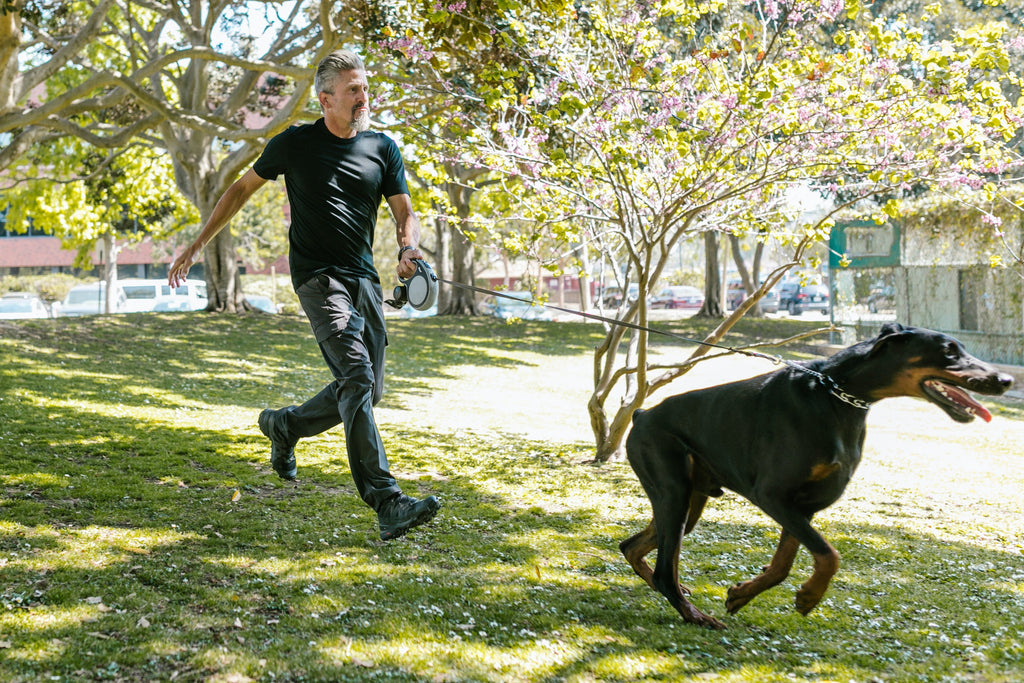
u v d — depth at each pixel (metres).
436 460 11.49
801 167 10.75
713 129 11.32
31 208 32.09
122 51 27.94
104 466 9.27
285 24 21.45
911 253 27.91
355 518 7.99
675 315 52.97
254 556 6.53
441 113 12.98
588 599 6.15
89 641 4.66
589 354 27.64
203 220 27.94
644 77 11.30
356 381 5.05
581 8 11.16
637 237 12.19
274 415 5.68
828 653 5.34
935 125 10.79
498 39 10.91
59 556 6.07
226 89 28.45
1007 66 10.36
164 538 6.79
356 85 5.05
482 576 6.52
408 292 5.12
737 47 10.43
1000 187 12.07
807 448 4.98
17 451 9.52
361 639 4.98
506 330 31.69
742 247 45.28
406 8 11.45
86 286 44.34
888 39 10.53
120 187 32.41
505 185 11.53
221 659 4.54
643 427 5.64
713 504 9.98
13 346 18.73
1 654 4.41
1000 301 24.89
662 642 5.29
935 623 6.18
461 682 4.51
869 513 10.18
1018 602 6.87
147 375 17.58
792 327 36.66
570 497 9.87
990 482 12.36
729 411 5.27
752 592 5.42
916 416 19.34
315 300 5.11
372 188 5.18
